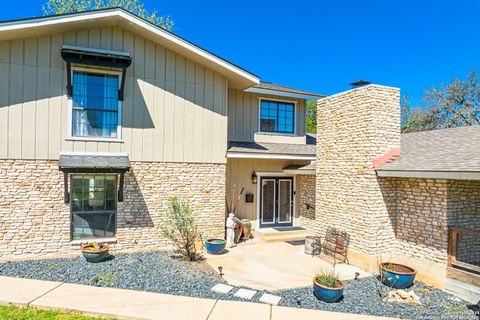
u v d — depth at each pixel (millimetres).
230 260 11352
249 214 15578
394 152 10797
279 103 16844
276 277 9656
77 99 11086
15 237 10328
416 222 10000
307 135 19938
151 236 11891
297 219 16672
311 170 13719
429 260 9500
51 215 10703
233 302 7371
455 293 8625
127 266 9906
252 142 15914
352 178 11297
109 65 10898
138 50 11719
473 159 8422
